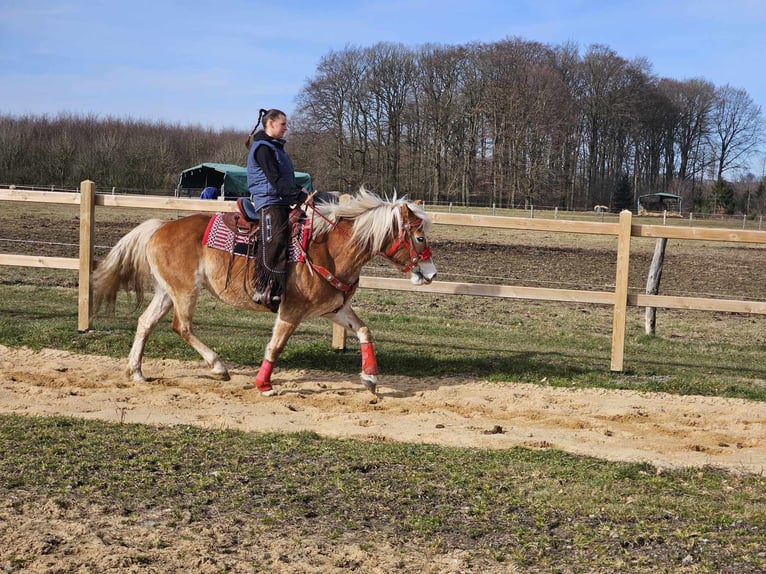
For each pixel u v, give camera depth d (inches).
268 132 297.3
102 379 318.7
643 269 868.0
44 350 357.7
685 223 2025.1
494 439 255.0
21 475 197.3
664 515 184.1
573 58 3110.2
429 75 2657.5
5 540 159.9
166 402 288.0
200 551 158.2
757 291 738.8
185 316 315.3
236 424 262.4
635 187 3280.0
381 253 303.7
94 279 323.9
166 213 1254.3
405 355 371.6
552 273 800.3
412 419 280.1
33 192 387.5
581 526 176.9
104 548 157.4
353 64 2608.3
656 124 3270.2
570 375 349.4
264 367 304.7
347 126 2645.2
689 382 339.9
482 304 605.0
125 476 199.8
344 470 211.6
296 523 175.0
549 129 2662.4
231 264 301.0
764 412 303.4
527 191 2603.3
